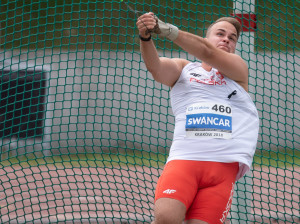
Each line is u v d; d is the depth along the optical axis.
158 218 12.83
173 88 14.74
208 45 13.50
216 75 14.38
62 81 42.34
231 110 14.09
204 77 14.45
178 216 12.80
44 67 39.41
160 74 14.23
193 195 13.33
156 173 38.03
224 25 15.11
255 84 20.75
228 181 13.61
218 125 13.79
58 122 43.66
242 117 14.18
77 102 43.84
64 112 43.69
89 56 42.19
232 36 15.08
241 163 13.94
